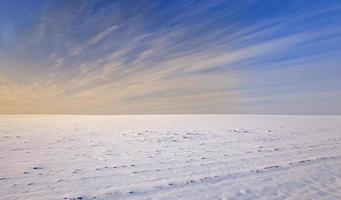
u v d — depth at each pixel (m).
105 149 13.85
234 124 34.97
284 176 8.24
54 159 10.96
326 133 21.14
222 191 6.76
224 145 15.35
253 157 11.41
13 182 7.46
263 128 27.48
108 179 7.84
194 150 13.52
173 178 7.96
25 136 20.41
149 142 16.89
